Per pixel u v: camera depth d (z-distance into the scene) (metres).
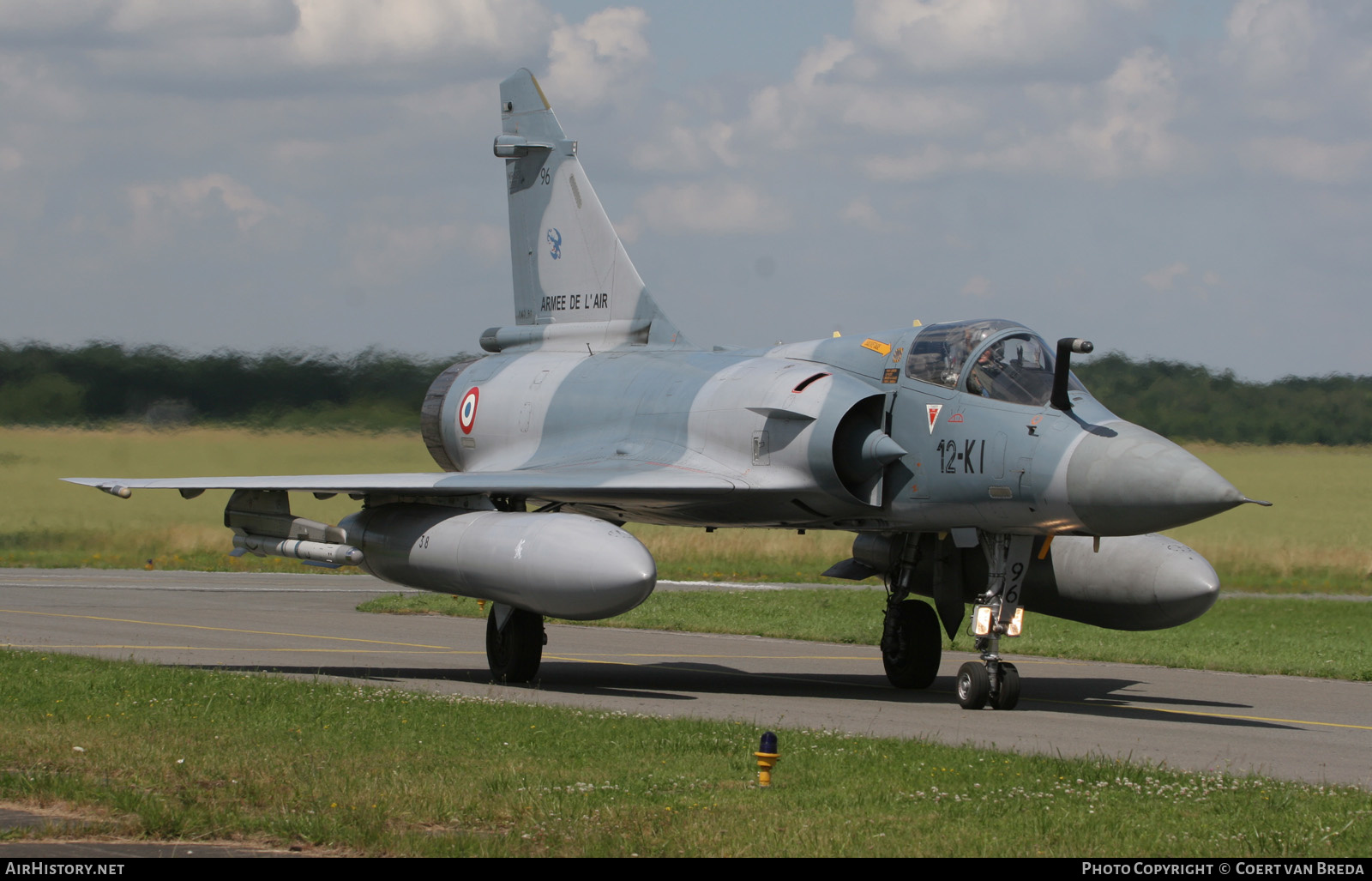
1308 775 32.16
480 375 65.25
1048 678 54.78
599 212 64.06
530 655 48.72
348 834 23.12
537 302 66.88
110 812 24.97
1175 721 42.22
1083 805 26.33
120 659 49.00
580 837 23.03
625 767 29.28
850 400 45.81
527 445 60.00
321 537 49.97
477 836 23.34
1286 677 56.06
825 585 106.56
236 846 23.09
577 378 59.19
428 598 83.62
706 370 53.19
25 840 23.22
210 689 39.69
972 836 23.64
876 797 26.64
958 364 44.78
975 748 33.44
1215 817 25.58
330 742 31.56
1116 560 48.28
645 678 52.25
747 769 29.27
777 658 60.91
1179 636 70.25
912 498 45.50
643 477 47.81
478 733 33.19
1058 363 41.78
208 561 114.19
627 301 62.59
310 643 62.38
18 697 37.41
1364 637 70.25
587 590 42.28
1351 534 121.88
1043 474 40.75
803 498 47.38
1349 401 137.88
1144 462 38.56
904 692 49.12
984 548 45.53
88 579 97.44
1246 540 121.06
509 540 44.59
